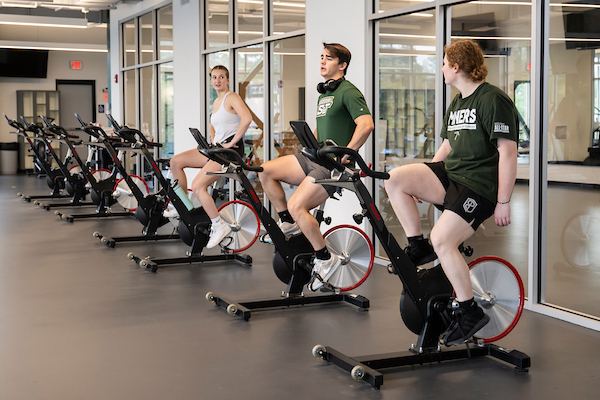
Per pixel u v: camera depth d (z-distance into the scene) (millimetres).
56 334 3453
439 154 3023
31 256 5773
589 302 3781
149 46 10492
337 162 2773
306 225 3701
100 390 2662
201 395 2611
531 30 3932
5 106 16875
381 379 2689
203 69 8477
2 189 12328
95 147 8344
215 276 4945
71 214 8484
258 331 3521
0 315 3824
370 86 5406
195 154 5402
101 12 12078
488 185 2719
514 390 2672
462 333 2791
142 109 10977
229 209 5312
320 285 3811
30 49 16578
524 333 3486
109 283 4703
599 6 3607
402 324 3668
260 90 7199
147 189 7609
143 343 3303
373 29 5371
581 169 3771
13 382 2750
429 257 2918
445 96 4699
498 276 3045
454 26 4590
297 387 2699
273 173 3895
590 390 2672
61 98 17562
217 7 8062
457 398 2590
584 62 3693
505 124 2635
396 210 2891
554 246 3916
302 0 6340
